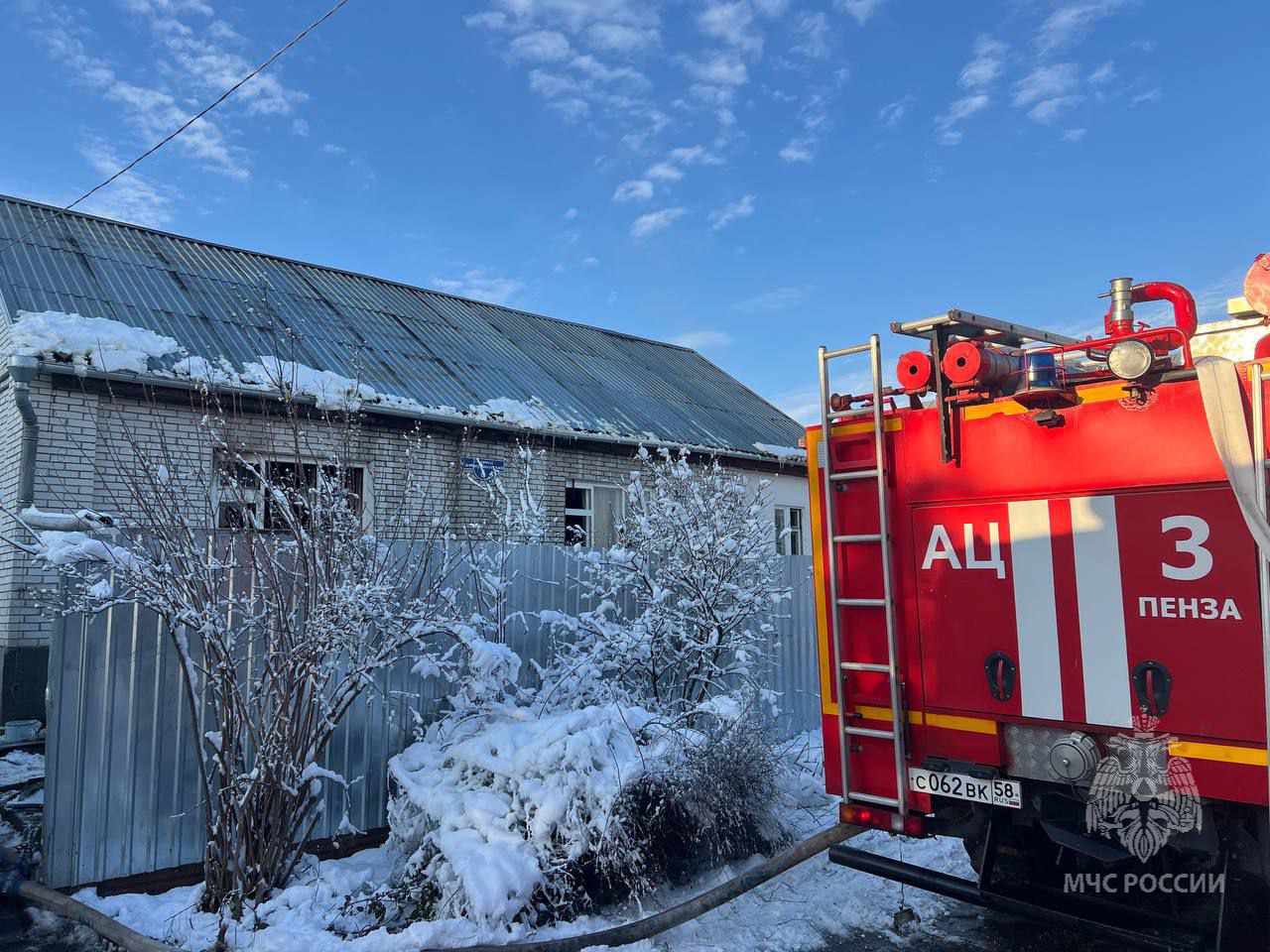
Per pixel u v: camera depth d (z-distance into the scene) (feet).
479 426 36.17
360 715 18.69
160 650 16.26
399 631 16.03
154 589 13.99
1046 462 11.55
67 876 15.03
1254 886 10.24
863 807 13.14
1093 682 10.95
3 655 25.36
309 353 35.70
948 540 12.42
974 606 12.09
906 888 16.51
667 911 14.03
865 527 13.37
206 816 14.78
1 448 28.86
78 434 26.48
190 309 34.81
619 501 42.45
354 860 16.96
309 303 42.09
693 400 54.60
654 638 21.89
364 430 33.24
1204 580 10.21
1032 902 11.61
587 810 14.83
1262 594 9.71
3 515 26.89
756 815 17.42
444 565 18.88
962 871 17.19
